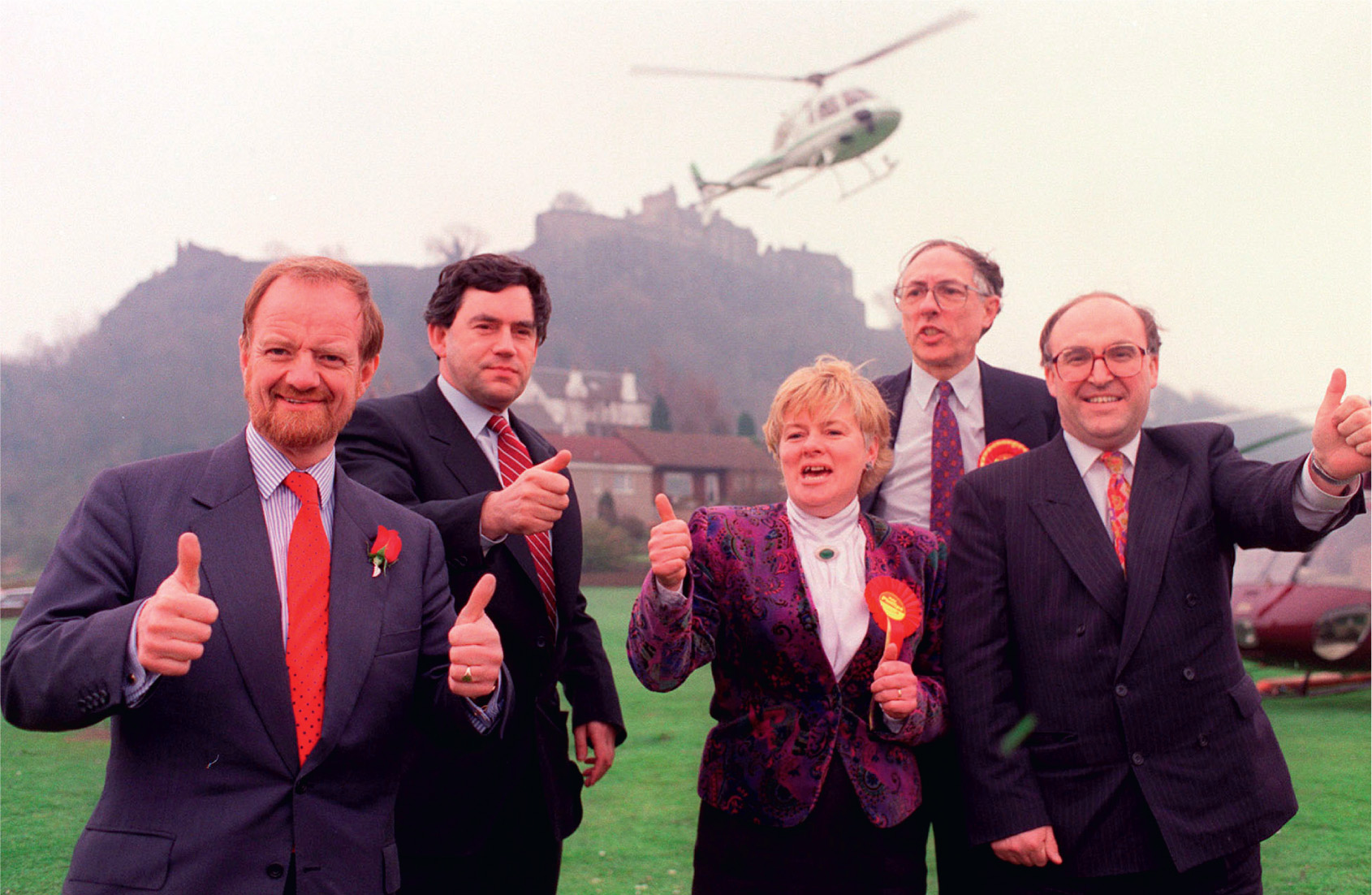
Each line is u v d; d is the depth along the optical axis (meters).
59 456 51.19
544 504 2.13
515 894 2.35
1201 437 2.27
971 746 2.12
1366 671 6.23
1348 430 1.82
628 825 4.02
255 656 1.58
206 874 1.47
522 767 2.36
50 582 1.55
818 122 36.19
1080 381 2.19
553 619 2.52
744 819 2.04
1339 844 3.66
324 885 1.55
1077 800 2.06
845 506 2.21
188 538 1.40
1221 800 2.01
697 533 2.17
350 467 2.36
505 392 2.51
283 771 1.56
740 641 2.11
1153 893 2.03
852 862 1.99
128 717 1.55
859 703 2.07
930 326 2.90
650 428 65.38
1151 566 2.10
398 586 1.78
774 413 2.22
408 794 2.24
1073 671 2.10
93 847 1.49
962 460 2.92
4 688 1.47
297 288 1.71
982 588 2.21
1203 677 2.07
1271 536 2.03
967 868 2.27
